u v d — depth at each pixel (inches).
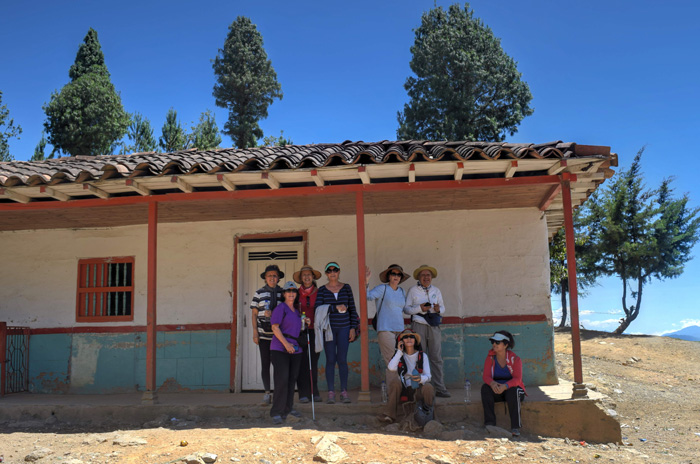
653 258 802.8
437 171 287.0
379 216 377.1
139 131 1321.4
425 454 229.9
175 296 382.3
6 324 379.9
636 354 619.2
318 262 375.9
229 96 1504.7
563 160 269.4
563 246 739.4
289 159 283.0
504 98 1246.9
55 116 1284.4
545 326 361.7
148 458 217.0
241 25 1557.6
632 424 380.5
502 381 277.7
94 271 394.3
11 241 402.3
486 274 369.1
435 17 1302.9
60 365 383.6
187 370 373.1
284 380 270.4
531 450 248.4
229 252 382.3
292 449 230.4
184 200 307.7
